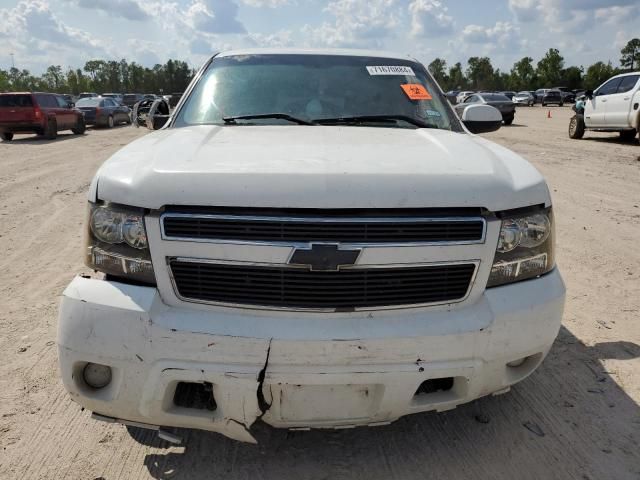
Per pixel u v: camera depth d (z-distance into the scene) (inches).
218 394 84.7
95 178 94.3
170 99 178.2
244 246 82.5
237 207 82.7
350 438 107.0
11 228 261.6
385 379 84.2
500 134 752.3
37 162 496.1
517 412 115.0
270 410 85.9
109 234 88.7
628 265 205.0
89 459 100.4
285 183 82.9
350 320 84.7
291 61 149.9
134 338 84.2
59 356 88.5
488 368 89.4
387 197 83.2
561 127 910.4
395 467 99.3
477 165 94.0
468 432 108.8
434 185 86.0
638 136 569.0
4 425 109.5
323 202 81.7
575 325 154.6
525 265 93.0
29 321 156.8
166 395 85.8
